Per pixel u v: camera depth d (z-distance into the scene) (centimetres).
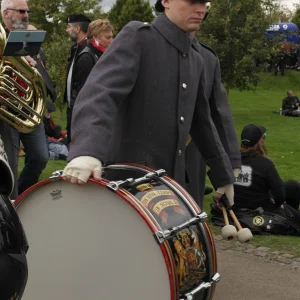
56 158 934
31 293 294
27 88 425
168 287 263
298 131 1588
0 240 191
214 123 384
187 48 335
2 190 206
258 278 468
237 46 1919
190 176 405
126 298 274
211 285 294
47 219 287
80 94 303
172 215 277
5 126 462
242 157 594
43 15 2491
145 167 303
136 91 326
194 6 325
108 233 274
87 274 281
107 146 284
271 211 584
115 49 317
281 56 3197
